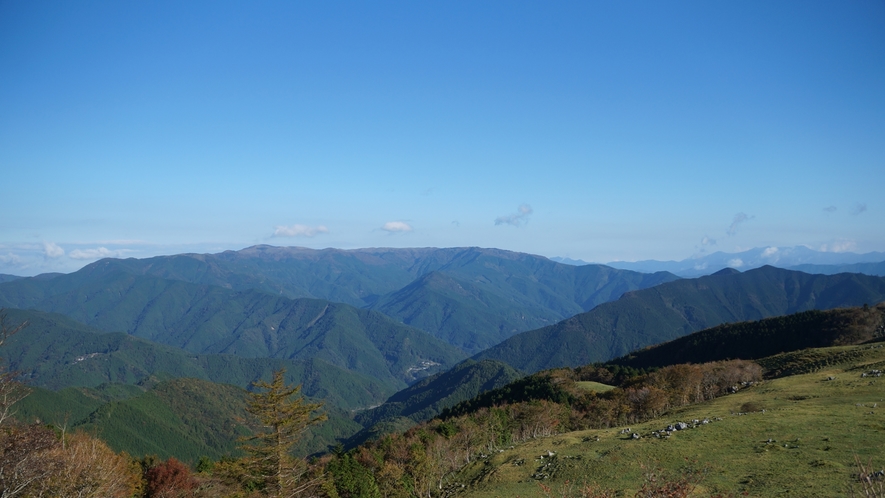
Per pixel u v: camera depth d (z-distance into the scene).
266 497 45.97
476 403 127.38
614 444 48.38
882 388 51.25
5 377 35.91
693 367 100.69
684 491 19.42
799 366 87.69
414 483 63.66
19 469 31.36
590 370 148.38
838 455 32.53
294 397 43.56
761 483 30.42
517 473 48.75
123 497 45.28
